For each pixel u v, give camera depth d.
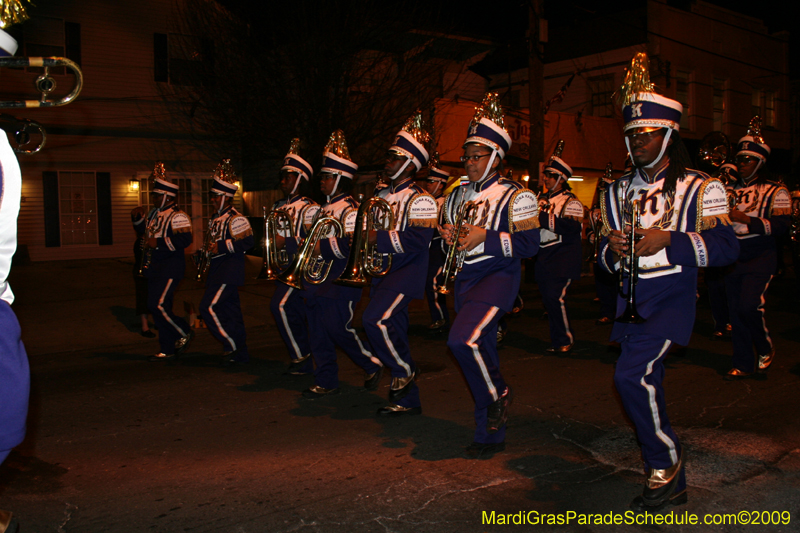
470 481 3.96
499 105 4.29
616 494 3.76
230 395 5.97
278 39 14.77
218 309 6.98
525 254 4.07
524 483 3.92
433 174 9.38
